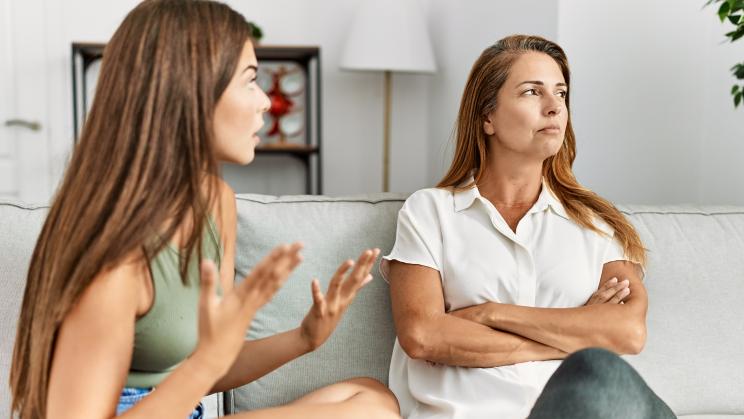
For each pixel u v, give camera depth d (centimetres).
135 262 108
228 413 173
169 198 110
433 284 162
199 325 99
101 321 105
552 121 163
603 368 118
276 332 171
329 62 434
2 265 163
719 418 176
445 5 400
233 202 137
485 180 174
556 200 172
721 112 274
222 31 117
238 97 120
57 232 111
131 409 103
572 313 156
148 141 110
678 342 182
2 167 411
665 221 193
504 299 163
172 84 112
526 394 154
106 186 109
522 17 303
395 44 381
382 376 174
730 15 212
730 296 186
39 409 109
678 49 282
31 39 410
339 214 181
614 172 279
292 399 172
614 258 171
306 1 430
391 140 441
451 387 158
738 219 197
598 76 275
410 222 167
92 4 413
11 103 410
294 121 425
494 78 167
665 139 283
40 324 108
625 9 277
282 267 95
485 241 165
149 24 113
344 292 126
